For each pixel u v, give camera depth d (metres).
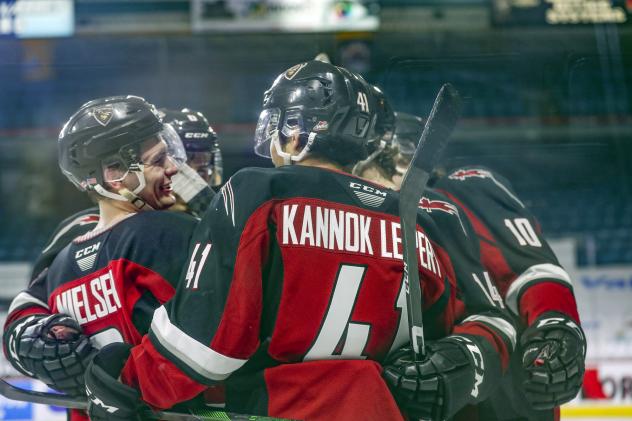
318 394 1.75
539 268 2.27
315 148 1.89
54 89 11.59
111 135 2.10
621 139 10.42
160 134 2.18
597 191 10.22
